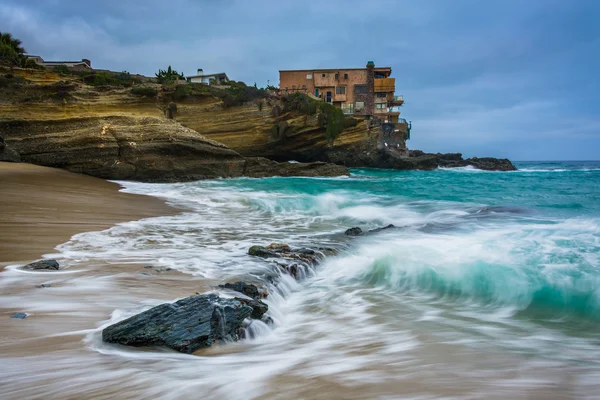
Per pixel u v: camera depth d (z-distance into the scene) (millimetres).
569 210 15203
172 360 3936
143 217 13484
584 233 10180
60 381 3324
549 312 5918
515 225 11945
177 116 44094
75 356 3803
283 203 17328
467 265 7758
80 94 34625
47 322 4559
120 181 28219
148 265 7219
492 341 4812
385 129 62156
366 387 3396
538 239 9586
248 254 8500
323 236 11055
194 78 62750
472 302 6496
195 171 30953
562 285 6602
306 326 5496
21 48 43750
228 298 5090
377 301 6605
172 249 8789
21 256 7449
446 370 3863
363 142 50625
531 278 6914
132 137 29766
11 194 14727
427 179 36875
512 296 6465
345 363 4051
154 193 21453
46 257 7496
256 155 47406
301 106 46906
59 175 24359
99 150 28828
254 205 17672
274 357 4230
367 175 43156
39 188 17391
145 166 29141
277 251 8609
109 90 36844
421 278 7387
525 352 4430
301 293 7043
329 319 5785
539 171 60969
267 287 6551
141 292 5742
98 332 4379
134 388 3270
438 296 6832
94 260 7445
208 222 13125
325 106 47188
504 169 63188
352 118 50219
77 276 6355
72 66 59094
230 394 3217
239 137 45906
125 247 8766
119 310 5031
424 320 5695
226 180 31234
